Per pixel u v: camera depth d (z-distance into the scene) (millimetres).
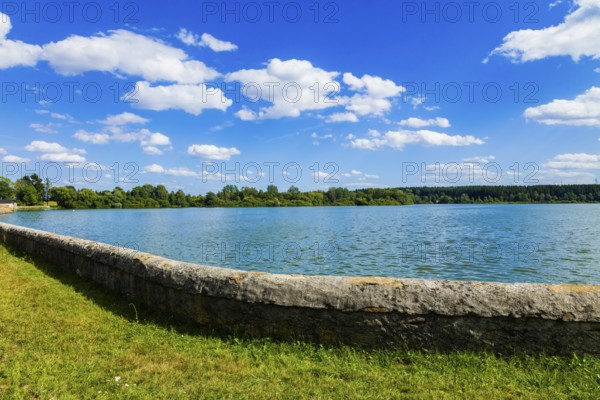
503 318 4121
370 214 86875
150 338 4898
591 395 3541
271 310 4719
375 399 3531
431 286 4410
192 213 96750
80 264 8203
